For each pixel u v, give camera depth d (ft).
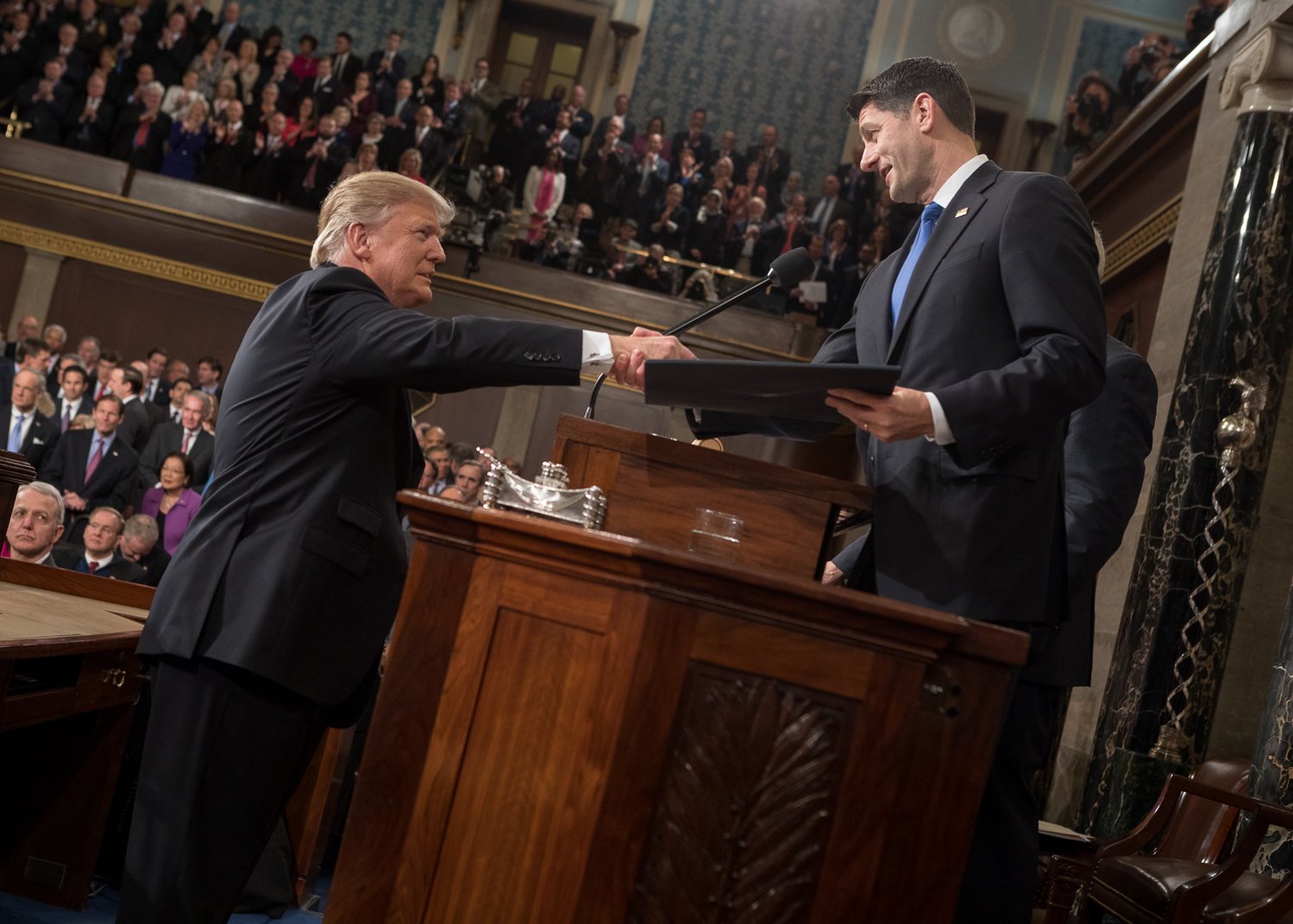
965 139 6.84
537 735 5.07
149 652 6.68
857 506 6.15
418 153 42.37
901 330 6.42
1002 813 6.81
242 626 6.59
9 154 40.65
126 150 41.73
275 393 6.91
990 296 6.25
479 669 5.15
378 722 5.17
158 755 6.63
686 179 44.60
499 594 5.17
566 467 6.24
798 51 47.80
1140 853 15.30
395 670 5.19
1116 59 46.09
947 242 6.42
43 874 10.64
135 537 20.17
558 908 4.94
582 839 4.95
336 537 6.85
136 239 40.78
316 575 6.75
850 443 37.83
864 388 5.36
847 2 47.67
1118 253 27.53
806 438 7.11
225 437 7.06
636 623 5.02
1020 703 7.03
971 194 6.52
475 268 40.60
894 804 5.02
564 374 6.49
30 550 14.85
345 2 47.78
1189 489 17.24
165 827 6.52
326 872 14.70
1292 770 13.04
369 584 7.02
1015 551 5.90
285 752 6.76
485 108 45.24
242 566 6.70
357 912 5.07
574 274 40.81
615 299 40.73
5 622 8.91
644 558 4.97
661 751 4.97
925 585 5.90
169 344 40.63
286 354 6.95
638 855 4.92
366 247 7.54
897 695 5.03
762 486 6.16
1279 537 17.16
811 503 6.15
